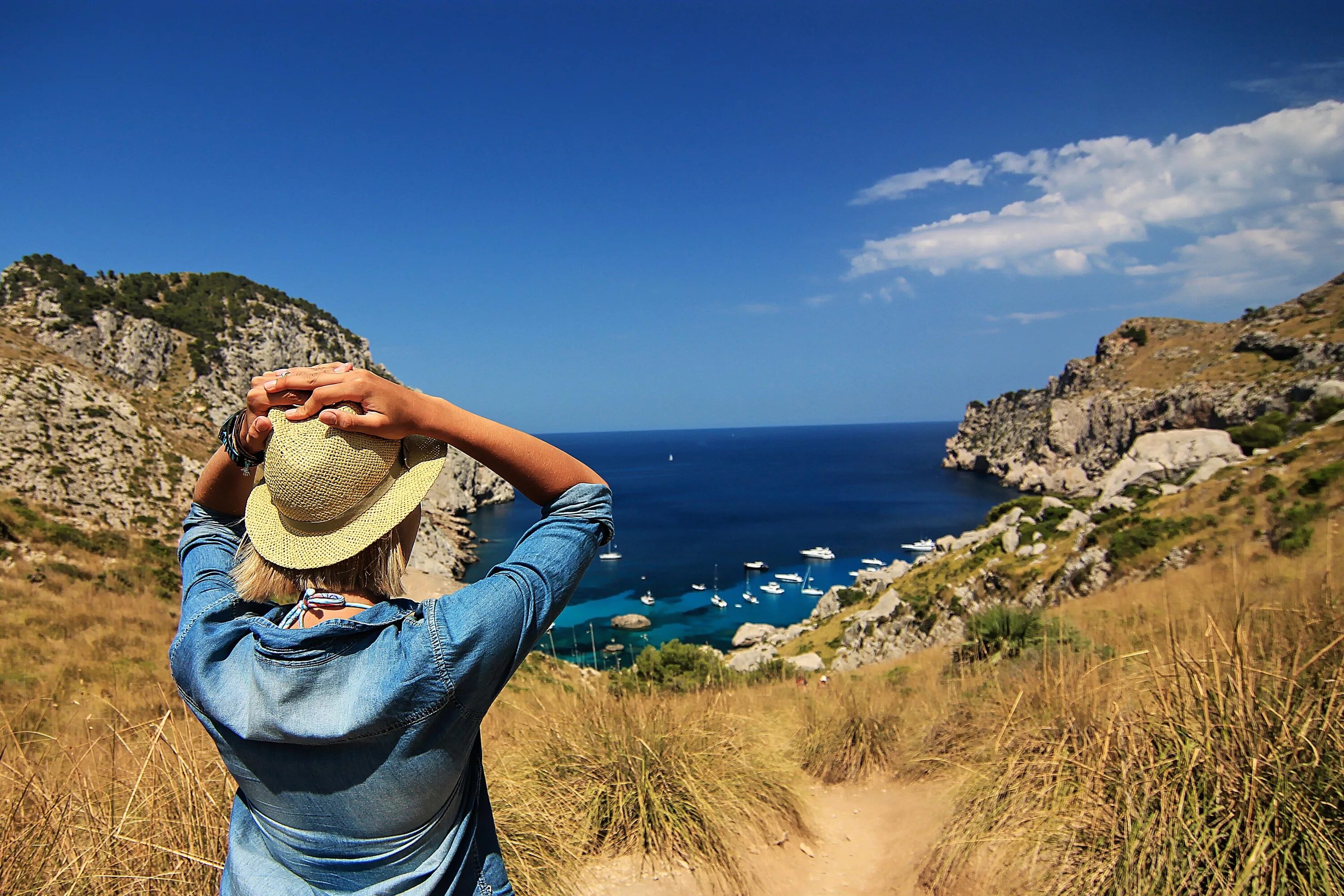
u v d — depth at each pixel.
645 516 119.75
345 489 1.08
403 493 1.14
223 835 2.64
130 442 47.12
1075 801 3.45
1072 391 150.12
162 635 19.52
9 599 20.19
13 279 72.69
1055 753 3.71
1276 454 29.03
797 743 6.97
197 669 1.13
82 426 45.22
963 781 4.50
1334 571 4.02
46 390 45.62
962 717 5.98
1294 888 2.56
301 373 1.10
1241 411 100.00
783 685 12.15
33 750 3.28
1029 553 33.06
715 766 4.75
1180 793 2.94
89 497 40.75
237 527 1.50
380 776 1.04
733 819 4.36
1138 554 25.83
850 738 6.61
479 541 92.25
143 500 43.50
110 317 70.94
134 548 34.12
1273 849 2.61
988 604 12.70
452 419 1.17
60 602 20.94
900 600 32.94
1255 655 3.42
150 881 2.42
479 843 1.25
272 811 1.10
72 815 2.61
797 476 195.25
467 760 1.15
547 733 4.85
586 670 6.72
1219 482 28.44
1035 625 10.26
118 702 5.96
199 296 87.50
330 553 1.08
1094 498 40.47
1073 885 3.06
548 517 1.27
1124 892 2.83
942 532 99.50
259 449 1.33
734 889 3.86
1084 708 4.23
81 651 15.75
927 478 176.00
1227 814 2.79
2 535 28.88
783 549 87.56
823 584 67.75
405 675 1.01
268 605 1.22
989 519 45.66
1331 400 49.88
